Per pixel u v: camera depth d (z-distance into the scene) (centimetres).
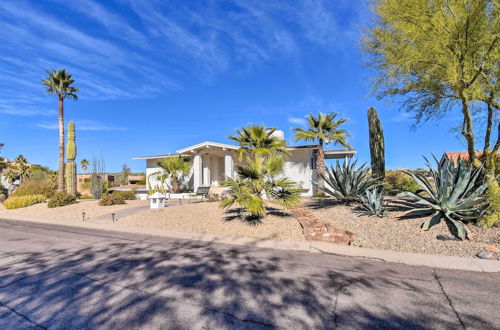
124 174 4894
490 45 700
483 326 282
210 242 701
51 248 645
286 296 358
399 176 1480
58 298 357
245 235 754
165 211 1145
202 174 2300
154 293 370
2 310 325
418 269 468
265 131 1650
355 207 966
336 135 1838
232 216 963
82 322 295
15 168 4234
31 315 312
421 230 666
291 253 583
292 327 283
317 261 520
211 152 2123
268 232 760
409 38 756
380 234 681
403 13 730
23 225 1059
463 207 680
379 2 802
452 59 717
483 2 678
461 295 358
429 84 882
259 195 871
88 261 528
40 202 1778
